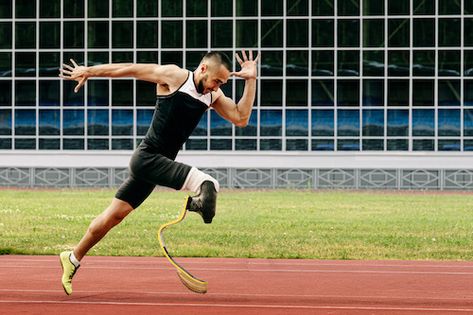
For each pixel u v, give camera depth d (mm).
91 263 19984
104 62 61781
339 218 36031
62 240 26141
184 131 12234
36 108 62781
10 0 62438
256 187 61688
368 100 61188
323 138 61438
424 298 14445
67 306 13188
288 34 61062
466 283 16609
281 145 61719
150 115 62312
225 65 12000
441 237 28109
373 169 61062
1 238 26625
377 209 41406
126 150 62469
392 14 60625
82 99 62594
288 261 20844
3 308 12969
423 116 61062
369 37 60750
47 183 62562
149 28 61469
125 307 13117
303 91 61375
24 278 16844
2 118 63062
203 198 11773
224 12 60969
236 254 22312
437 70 60750
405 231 30344
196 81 12055
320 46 60969
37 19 62312
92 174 62406
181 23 61250
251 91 12383
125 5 61531
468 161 60812
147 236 27656
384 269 19031
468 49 60438
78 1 61906
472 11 60250
